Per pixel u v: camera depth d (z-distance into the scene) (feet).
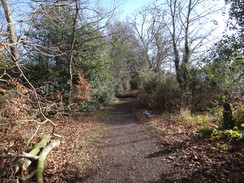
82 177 10.64
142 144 15.80
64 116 28.99
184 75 38.60
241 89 17.12
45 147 13.76
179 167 10.57
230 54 11.08
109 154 14.06
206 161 10.60
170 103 31.04
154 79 38.50
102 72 38.68
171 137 16.65
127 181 9.82
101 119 29.66
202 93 30.73
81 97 29.35
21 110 14.24
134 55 86.12
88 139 18.52
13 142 12.25
